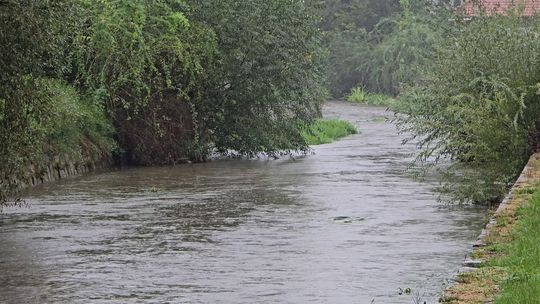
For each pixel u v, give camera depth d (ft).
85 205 64.28
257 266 43.16
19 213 60.70
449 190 64.80
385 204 63.87
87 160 87.15
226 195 69.10
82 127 88.43
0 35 49.62
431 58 94.84
